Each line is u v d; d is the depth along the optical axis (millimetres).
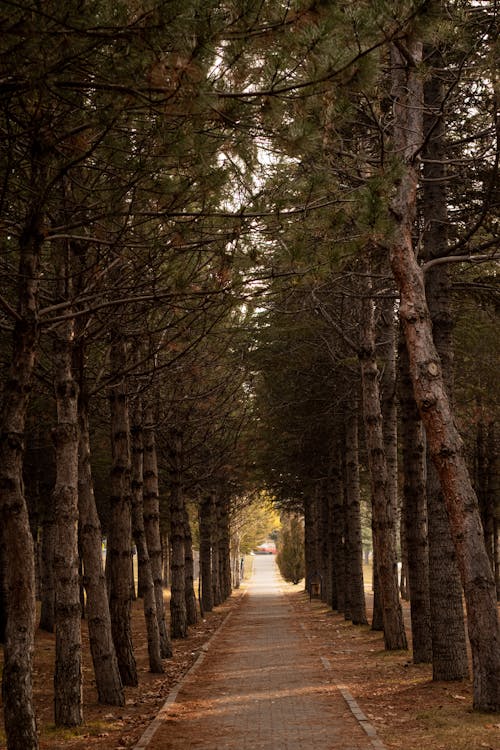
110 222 8000
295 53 6141
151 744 9188
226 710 11328
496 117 10828
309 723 10125
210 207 8227
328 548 39062
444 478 9906
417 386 10125
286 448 28453
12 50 5645
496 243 11461
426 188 13398
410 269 10406
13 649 6863
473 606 9758
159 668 15727
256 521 78375
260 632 24812
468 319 17094
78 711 10492
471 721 9289
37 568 36156
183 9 5531
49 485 25859
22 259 7395
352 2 6391
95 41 5840
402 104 10609
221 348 16266
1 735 9266
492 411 20438
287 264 8039
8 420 7090
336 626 25688
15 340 7254
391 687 12578
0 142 7270
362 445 29594
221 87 6488
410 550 15344
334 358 20078
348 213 7906
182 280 8469
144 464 19969
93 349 14133
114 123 6688
